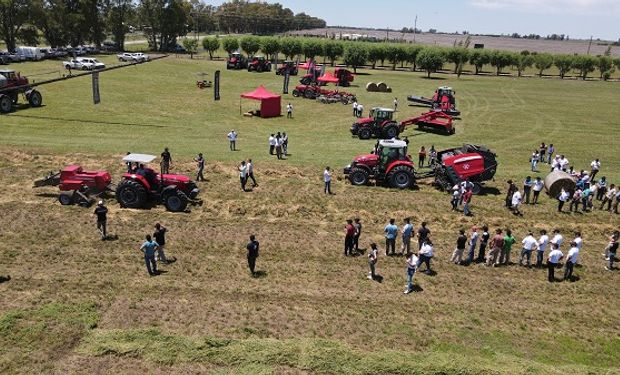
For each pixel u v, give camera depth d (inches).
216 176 984.9
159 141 1228.5
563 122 1758.1
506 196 952.3
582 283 645.9
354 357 453.4
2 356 434.6
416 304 569.9
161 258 628.1
